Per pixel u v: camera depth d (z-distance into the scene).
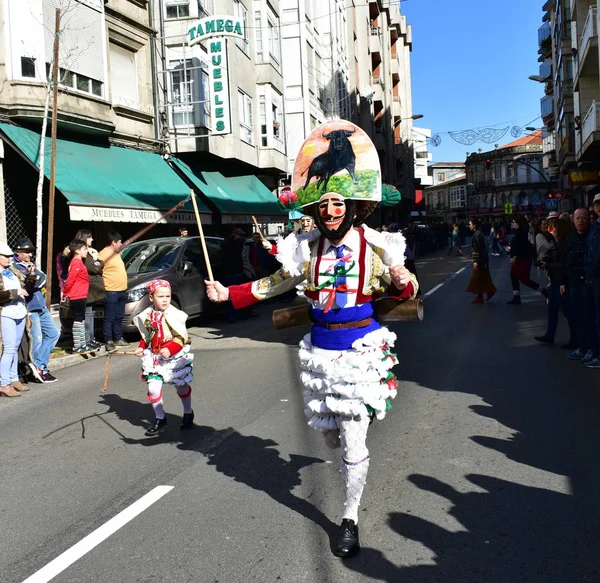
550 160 52.59
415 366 8.12
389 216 52.53
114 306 10.52
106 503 4.26
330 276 3.53
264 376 7.95
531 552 3.40
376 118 48.44
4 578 3.34
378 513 3.94
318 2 33.50
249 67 23.38
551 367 7.76
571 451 4.88
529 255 14.12
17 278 7.78
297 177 3.65
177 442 5.50
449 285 19.34
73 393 7.64
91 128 15.45
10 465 5.13
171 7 19.72
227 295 3.83
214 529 3.79
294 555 3.45
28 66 13.77
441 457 4.85
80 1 15.26
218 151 20.55
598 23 19.55
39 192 12.03
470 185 96.31
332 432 3.82
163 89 19.59
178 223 17.86
